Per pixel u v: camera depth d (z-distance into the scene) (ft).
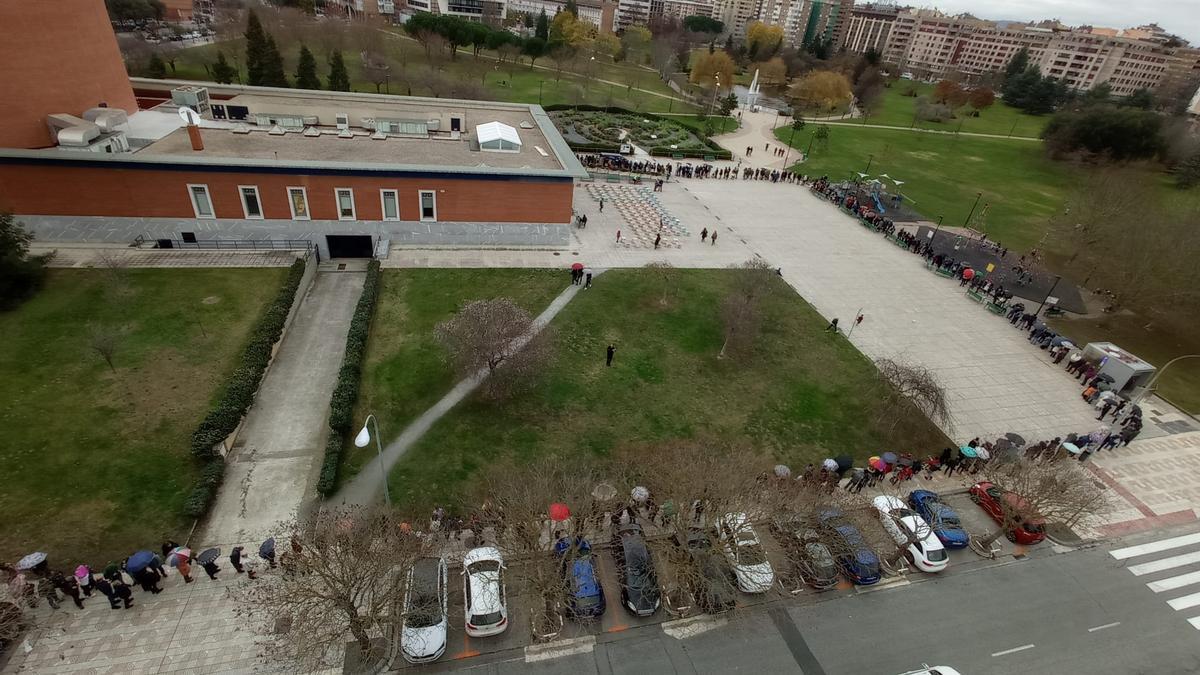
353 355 104.47
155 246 130.00
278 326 108.47
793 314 139.23
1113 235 166.71
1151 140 294.87
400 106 187.52
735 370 116.88
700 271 154.10
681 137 281.13
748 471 79.51
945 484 95.81
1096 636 74.49
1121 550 87.45
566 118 282.56
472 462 88.63
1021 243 205.05
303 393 99.25
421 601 64.90
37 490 75.36
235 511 77.46
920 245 183.01
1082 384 125.29
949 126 390.01
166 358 99.96
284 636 61.62
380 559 59.67
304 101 178.19
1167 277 148.15
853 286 156.66
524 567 69.10
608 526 81.56
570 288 138.00
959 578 80.59
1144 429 114.52
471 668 64.08
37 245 124.88
